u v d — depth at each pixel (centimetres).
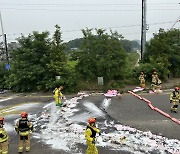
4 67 2500
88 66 2211
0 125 894
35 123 1309
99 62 2134
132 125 1210
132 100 1731
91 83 2194
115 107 1564
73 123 1277
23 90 2234
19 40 2294
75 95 1984
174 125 1191
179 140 1008
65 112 1485
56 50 2194
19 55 2258
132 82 2286
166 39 2464
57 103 1620
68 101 1758
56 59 2194
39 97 1972
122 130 1147
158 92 1923
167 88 2077
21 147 950
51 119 1367
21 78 2180
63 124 1272
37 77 2211
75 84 2161
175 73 2555
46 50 2262
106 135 1084
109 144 994
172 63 2520
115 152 921
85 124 1258
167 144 971
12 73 2330
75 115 1420
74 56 2211
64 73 2155
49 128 1222
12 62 2338
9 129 1241
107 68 2183
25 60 2245
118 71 2216
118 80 2294
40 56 2242
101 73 2222
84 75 2248
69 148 982
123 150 937
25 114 950
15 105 1745
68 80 2095
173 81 2344
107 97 1850
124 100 1741
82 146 997
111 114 1415
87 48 2209
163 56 2389
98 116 1386
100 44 2172
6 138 903
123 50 2219
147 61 2536
